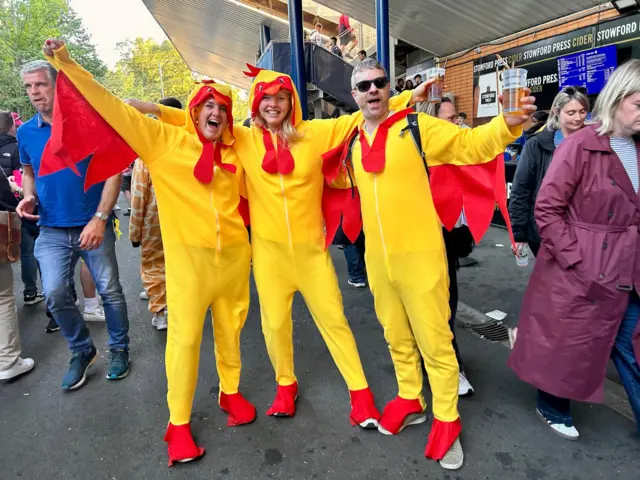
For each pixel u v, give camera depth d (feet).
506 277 15.85
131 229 11.73
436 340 6.95
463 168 6.80
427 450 7.18
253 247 7.80
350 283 15.65
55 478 7.07
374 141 6.75
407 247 6.81
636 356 6.67
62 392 9.57
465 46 25.40
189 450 7.30
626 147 6.51
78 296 15.39
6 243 9.50
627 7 16.25
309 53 20.24
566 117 9.11
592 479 6.68
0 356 9.98
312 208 7.50
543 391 7.77
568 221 6.91
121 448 7.74
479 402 8.69
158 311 12.36
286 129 7.16
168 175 6.82
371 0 24.00
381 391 9.22
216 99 6.60
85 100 6.47
